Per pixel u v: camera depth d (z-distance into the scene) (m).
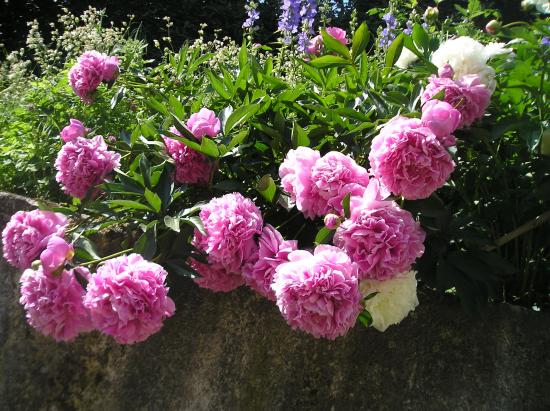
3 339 1.23
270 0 3.91
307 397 1.03
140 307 0.83
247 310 1.07
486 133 0.96
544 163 0.99
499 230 1.08
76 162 1.05
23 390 1.20
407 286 0.86
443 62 0.98
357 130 1.02
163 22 3.92
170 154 1.09
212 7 3.91
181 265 0.96
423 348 1.00
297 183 0.88
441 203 0.93
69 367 1.17
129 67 1.54
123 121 1.50
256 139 1.14
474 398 0.97
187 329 1.10
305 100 1.19
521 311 1.00
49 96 1.61
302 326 0.79
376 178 0.87
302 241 1.04
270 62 1.28
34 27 1.95
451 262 0.97
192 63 1.45
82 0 4.03
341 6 3.25
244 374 1.06
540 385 0.98
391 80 1.17
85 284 0.92
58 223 1.02
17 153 1.47
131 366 1.13
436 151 0.82
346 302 0.78
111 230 1.15
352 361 1.02
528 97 1.08
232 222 0.88
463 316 1.00
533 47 1.02
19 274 1.23
